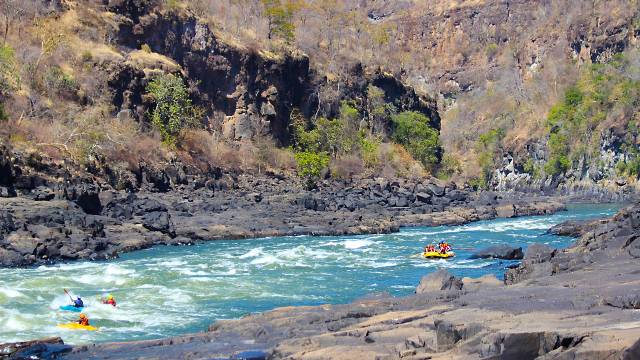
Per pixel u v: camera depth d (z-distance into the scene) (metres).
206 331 23.14
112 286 32.88
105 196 56.03
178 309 28.41
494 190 145.12
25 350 20.39
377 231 62.62
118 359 19.00
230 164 90.12
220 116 98.12
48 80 74.56
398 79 135.00
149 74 86.38
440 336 15.59
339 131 108.38
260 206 70.19
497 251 44.50
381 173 108.94
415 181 105.69
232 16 109.94
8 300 28.83
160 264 41.03
